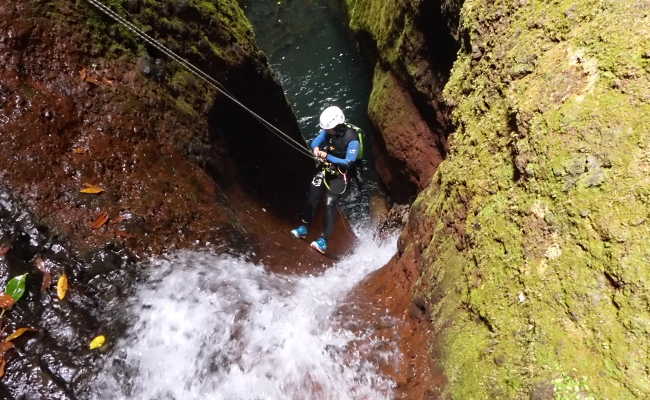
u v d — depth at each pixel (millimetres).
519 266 1910
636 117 1695
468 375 1927
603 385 1473
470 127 2629
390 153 5672
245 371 2549
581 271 1663
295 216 5059
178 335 2621
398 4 5289
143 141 3309
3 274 2453
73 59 3195
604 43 1904
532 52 2234
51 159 2887
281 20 9359
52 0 3201
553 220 1812
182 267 2928
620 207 1617
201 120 3992
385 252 4695
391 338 2648
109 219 2891
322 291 3404
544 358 1651
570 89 1949
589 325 1582
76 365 2316
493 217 2139
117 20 3500
